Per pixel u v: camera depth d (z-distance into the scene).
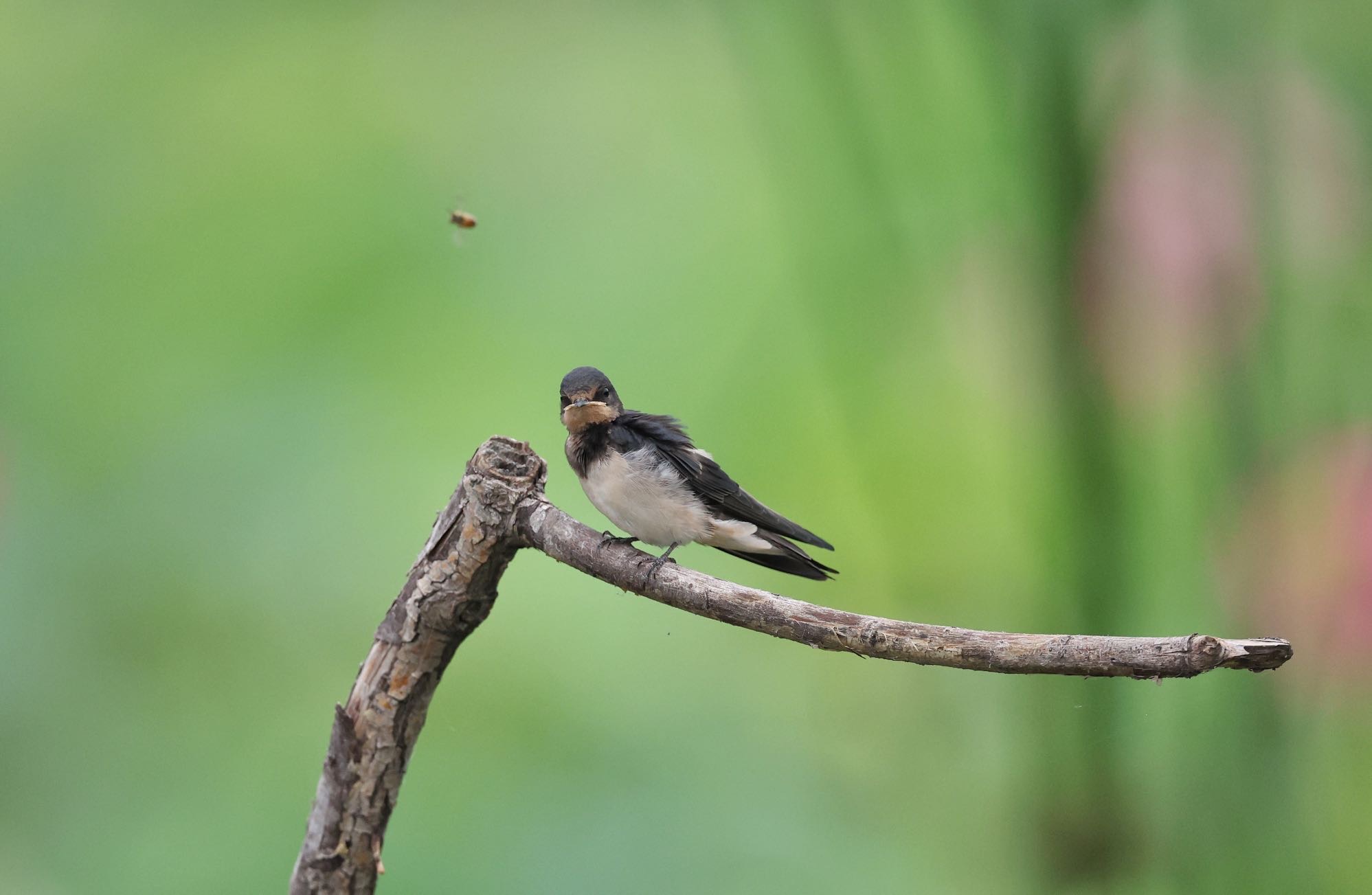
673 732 12.44
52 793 11.82
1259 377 8.23
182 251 18.89
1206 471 8.42
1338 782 8.19
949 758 11.21
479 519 5.41
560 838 11.20
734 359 16.78
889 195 10.48
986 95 9.38
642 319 17.78
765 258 18.00
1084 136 8.42
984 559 12.56
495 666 13.50
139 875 10.91
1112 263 8.51
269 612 13.94
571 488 15.33
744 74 11.70
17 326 17.66
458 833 11.16
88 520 14.81
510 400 16.89
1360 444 8.08
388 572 14.63
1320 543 8.02
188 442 16.22
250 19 22.58
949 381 12.70
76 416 16.58
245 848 11.16
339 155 19.92
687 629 14.11
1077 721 8.73
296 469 15.85
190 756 12.31
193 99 21.11
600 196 18.89
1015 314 10.49
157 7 22.42
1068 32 8.33
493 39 21.47
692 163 19.42
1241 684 8.30
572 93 20.86
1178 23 8.30
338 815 5.70
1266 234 8.26
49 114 20.70
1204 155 8.34
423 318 17.98
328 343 17.81
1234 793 8.27
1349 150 8.75
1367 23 8.94
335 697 13.16
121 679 13.07
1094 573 8.59
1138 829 8.53
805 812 11.15
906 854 10.42
